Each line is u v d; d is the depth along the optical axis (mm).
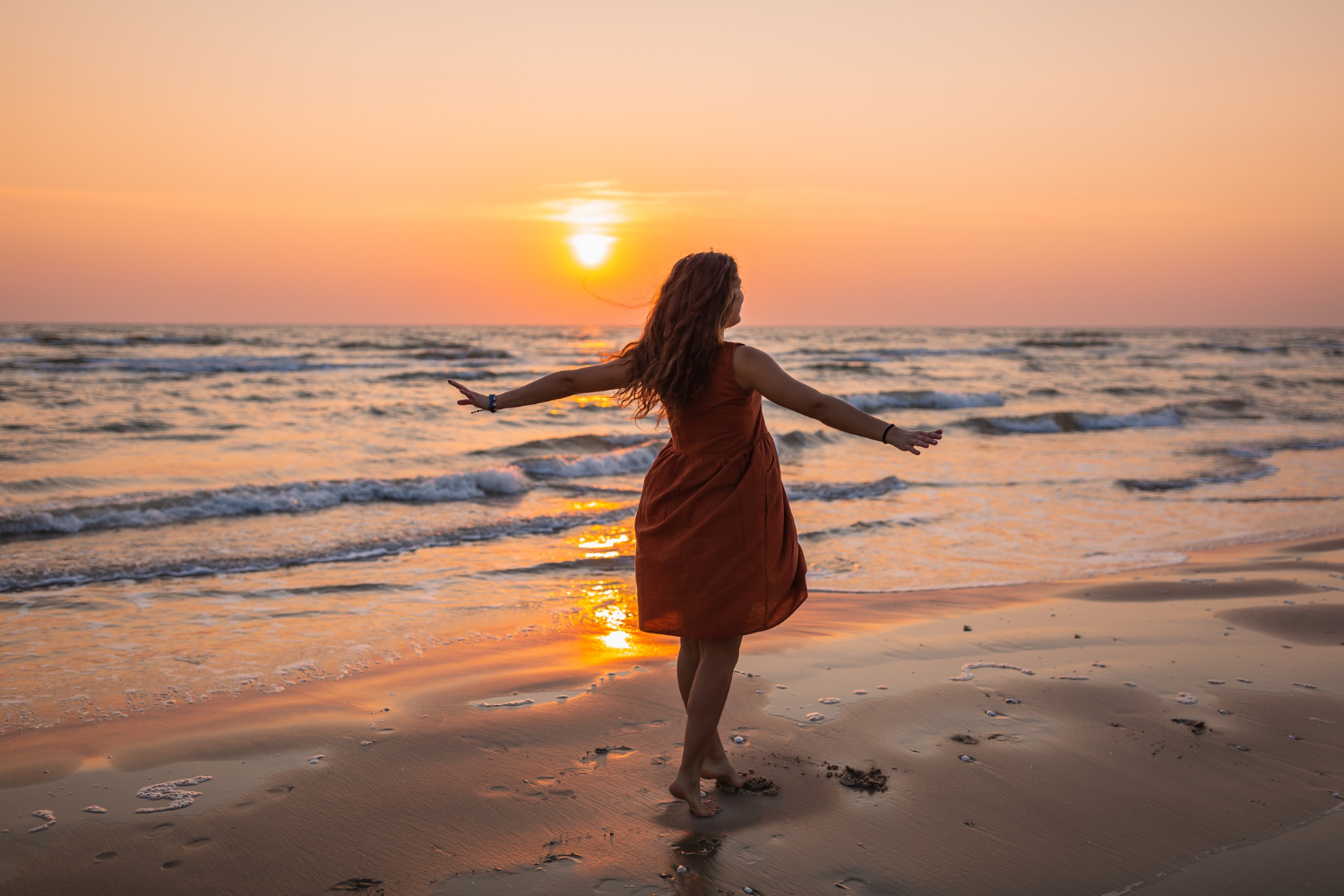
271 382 25703
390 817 2596
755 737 3201
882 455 12992
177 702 3609
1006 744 3148
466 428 16156
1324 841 2459
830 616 4965
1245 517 8328
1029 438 15805
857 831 2502
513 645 4465
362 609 5137
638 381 2486
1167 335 119188
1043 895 2186
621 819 2576
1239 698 3623
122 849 2414
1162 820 2586
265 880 2254
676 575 2492
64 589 5504
